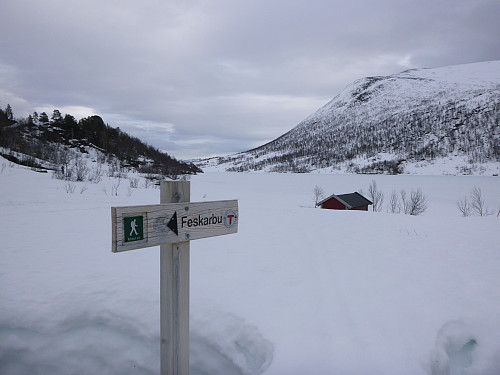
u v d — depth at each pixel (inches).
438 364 118.4
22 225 333.4
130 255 229.6
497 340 130.6
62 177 967.6
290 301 157.5
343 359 116.3
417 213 906.1
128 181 1266.0
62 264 207.5
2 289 168.2
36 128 2305.6
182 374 95.9
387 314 145.9
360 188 1828.2
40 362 135.6
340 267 207.8
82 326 147.4
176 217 90.9
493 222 349.7
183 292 95.1
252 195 1211.2
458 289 172.7
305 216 414.9
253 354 126.2
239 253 238.2
